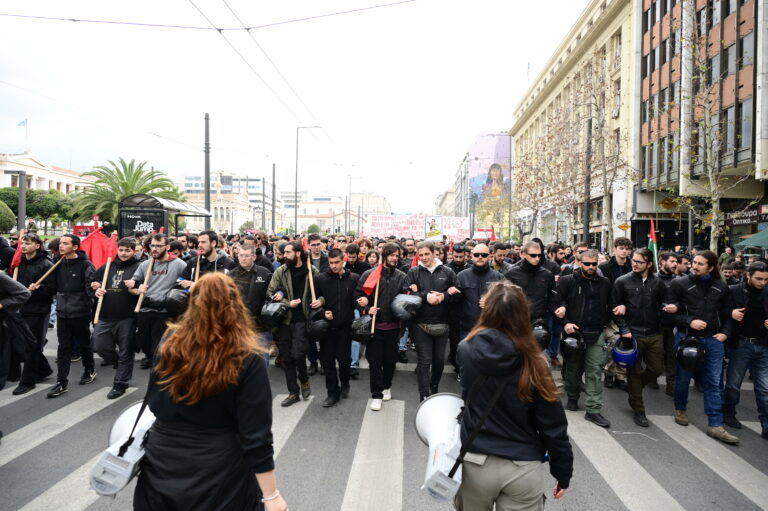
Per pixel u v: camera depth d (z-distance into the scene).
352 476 3.89
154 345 6.21
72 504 3.41
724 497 3.67
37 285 5.88
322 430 4.86
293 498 3.54
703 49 18.61
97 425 4.86
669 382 6.41
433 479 2.07
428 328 5.46
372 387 5.57
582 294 5.36
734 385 5.16
